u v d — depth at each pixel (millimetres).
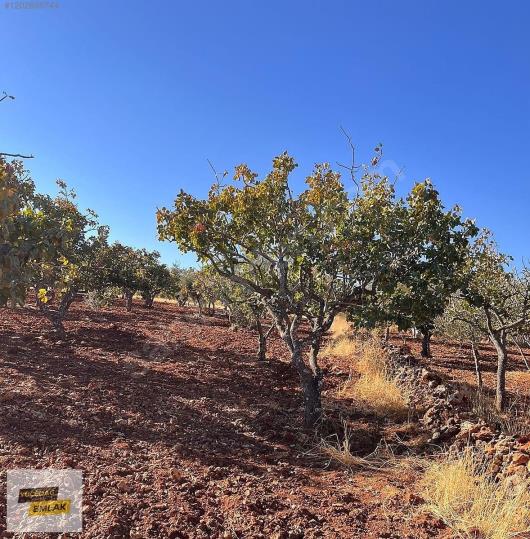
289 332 7363
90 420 6070
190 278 26984
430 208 6332
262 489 4551
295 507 4219
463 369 14148
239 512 3969
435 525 4078
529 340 10539
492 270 9055
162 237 7406
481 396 8531
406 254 6422
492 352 18297
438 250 6305
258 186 6918
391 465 5691
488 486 4527
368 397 8227
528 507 4164
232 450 5789
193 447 5680
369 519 4172
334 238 6617
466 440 5965
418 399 7855
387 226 6391
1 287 3002
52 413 6137
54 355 9961
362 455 6047
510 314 9312
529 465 4684
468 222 6418
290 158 6871
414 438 6594
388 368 10016
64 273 7816
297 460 5699
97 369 9094
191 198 7230
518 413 8859
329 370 10758
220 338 15398
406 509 4410
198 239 6852
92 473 4398
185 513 3812
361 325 6180
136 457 5051
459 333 11172
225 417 7086
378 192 6785
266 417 7219
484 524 3947
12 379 7559
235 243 7340
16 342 10969
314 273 7602
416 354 16109
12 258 3061
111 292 19297
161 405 7227
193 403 7574
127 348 11867
